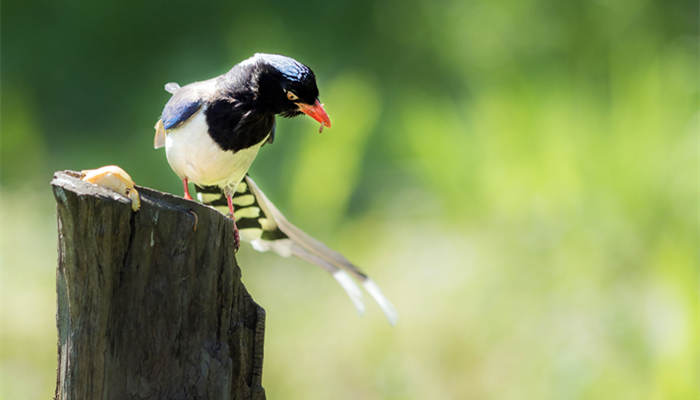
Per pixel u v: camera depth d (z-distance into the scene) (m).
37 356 11.39
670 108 12.91
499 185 13.69
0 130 17.97
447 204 14.36
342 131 15.67
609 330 11.37
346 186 15.65
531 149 13.52
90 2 21.80
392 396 11.49
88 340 4.50
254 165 16.39
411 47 20.14
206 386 4.79
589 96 13.91
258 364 5.18
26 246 14.31
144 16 22.17
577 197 12.80
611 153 12.78
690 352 10.02
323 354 12.12
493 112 14.04
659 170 12.22
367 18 20.72
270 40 20.23
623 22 16.28
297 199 15.59
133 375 4.64
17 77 21.09
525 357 11.64
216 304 4.88
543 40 16.72
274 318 12.91
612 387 10.77
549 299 12.29
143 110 20.50
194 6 21.48
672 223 11.54
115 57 21.52
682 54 14.96
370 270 14.00
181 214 4.63
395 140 16.81
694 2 16.91
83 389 4.53
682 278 10.48
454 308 12.58
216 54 20.83
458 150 14.33
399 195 16.23
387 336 12.30
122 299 4.57
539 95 13.98
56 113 20.84
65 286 4.56
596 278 12.20
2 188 16.98
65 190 4.31
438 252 14.11
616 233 12.33
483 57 17.44
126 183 4.53
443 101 16.50
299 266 14.48
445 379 11.70
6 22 21.56
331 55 20.50
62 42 21.56
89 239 4.38
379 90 19.38
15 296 12.65
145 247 4.58
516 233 13.25
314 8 21.00
